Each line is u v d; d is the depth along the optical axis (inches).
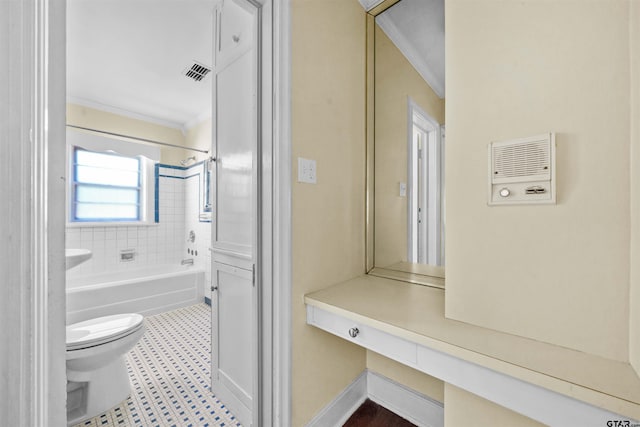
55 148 24.3
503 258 30.6
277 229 42.6
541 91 28.1
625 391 20.5
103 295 99.4
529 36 28.9
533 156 28.4
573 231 26.5
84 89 105.2
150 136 131.5
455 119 34.2
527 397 24.9
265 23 43.6
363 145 60.0
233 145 56.3
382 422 54.1
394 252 58.8
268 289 43.9
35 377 24.2
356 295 45.9
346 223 55.2
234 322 55.2
